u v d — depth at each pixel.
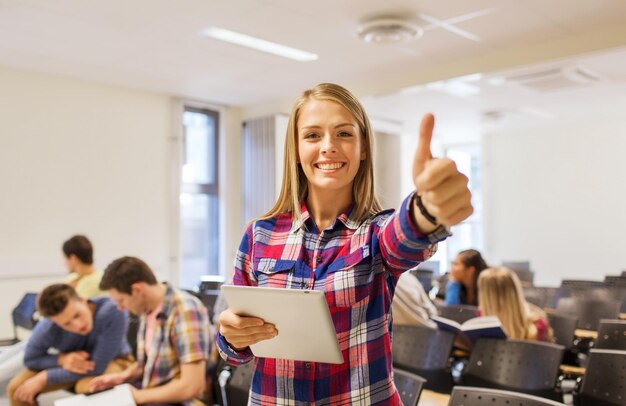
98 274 4.27
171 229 6.30
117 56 4.88
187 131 6.69
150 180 6.16
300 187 1.06
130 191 5.98
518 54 4.82
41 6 3.75
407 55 5.00
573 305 4.21
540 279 8.84
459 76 5.19
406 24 4.08
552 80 5.70
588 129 8.42
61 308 2.53
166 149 6.31
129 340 3.11
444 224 0.73
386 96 5.98
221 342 1.04
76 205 5.55
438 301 5.12
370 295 0.94
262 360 1.01
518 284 2.94
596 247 8.33
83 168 5.62
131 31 4.26
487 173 9.38
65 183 5.48
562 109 7.33
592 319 4.05
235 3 3.74
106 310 2.72
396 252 0.86
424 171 0.71
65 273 5.40
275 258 1.01
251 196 6.90
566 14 4.04
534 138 8.93
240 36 4.43
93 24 4.10
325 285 0.94
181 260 6.37
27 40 4.42
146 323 2.44
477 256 4.04
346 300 0.93
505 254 9.20
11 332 5.02
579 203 8.50
